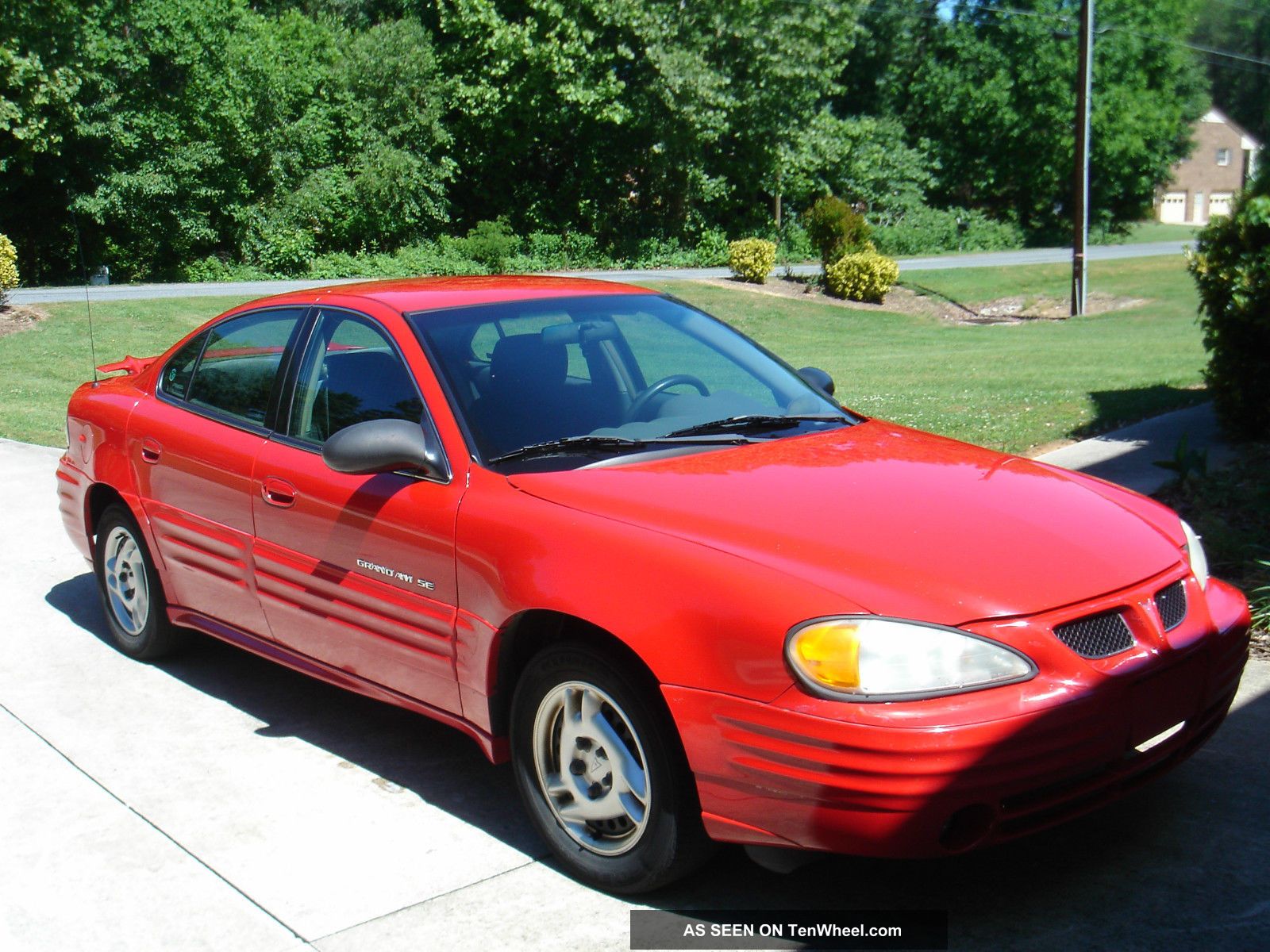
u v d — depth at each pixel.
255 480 4.29
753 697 2.83
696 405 4.06
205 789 3.97
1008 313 33.84
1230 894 3.12
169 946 3.06
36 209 35.72
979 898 3.15
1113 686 2.89
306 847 3.56
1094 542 3.25
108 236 36.97
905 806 2.69
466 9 42.41
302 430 4.26
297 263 39.16
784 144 47.81
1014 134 61.78
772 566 2.96
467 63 44.03
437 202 43.28
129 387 5.32
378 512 3.78
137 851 3.56
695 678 2.92
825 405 4.34
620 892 3.22
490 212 47.50
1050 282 40.81
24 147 32.06
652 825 3.09
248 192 38.03
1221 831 3.46
